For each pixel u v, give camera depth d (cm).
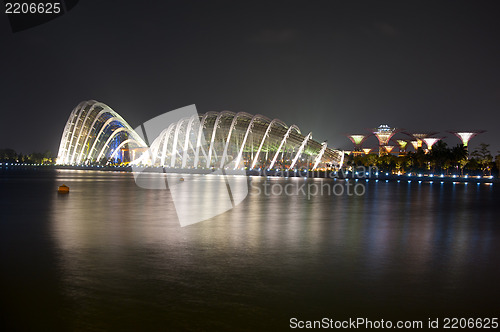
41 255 1438
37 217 2459
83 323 862
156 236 1841
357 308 965
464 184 7806
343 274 1239
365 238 1855
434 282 1170
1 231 1948
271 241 1752
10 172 11100
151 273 1218
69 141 15200
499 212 3030
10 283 1112
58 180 7056
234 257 1438
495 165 13075
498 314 941
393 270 1293
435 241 1803
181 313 918
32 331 822
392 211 3033
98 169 13825
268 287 1102
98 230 1995
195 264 1332
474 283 1164
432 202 3841
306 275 1221
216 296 1026
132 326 851
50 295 1019
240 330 841
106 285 1100
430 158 11750
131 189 5053
